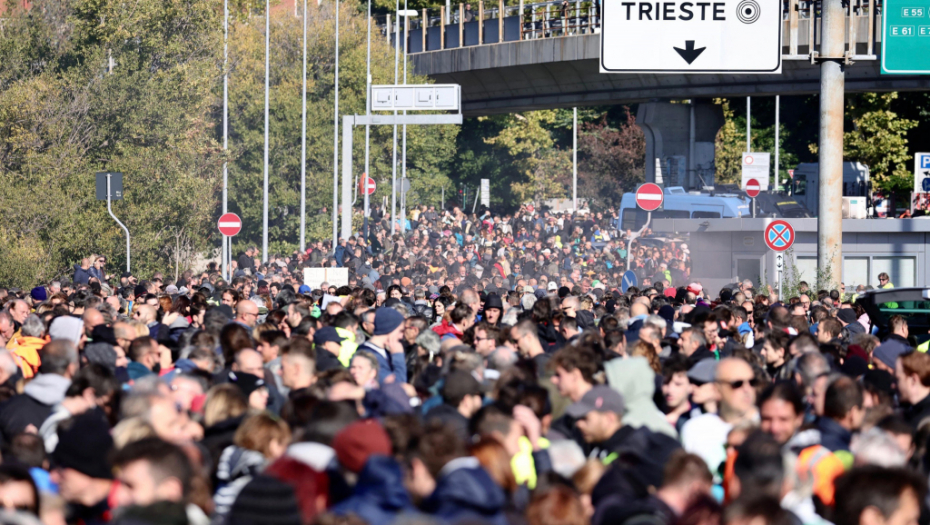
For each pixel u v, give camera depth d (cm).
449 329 4362
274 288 7412
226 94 13362
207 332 3459
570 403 2619
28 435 2112
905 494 1570
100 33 11875
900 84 14500
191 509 1620
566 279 11094
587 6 17000
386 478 1675
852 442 2188
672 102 17762
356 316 4272
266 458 2031
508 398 2331
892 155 19362
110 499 1906
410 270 10969
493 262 12319
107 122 11925
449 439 1722
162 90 12056
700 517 1565
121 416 2162
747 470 1738
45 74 11788
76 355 2725
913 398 2583
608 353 3250
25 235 10900
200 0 12500
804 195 15788
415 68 19525
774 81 15750
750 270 9894
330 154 16462
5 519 1495
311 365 2747
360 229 16625
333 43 17400
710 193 14762
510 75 18275
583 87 17762
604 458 2183
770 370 3628
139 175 11725
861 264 9656
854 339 3697
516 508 1714
